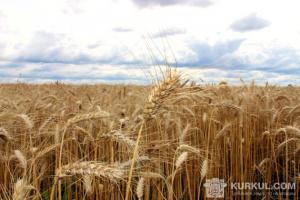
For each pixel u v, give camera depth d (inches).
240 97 386.3
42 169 230.4
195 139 304.5
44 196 263.4
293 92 579.5
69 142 286.4
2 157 241.3
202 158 277.7
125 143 184.1
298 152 317.7
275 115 336.2
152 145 247.0
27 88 858.1
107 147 253.8
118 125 250.5
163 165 249.4
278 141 346.6
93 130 290.7
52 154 266.7
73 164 136.9
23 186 128.7
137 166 177.6
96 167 135.1
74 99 490.0
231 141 320.5
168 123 269.7
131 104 386.9
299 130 272.1
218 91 414.3
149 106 151.6
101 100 458.0
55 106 386.9
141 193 173.2
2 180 241.1
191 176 278.5
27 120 230.5
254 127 359.9
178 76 149.6
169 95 151.5
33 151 194.1
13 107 351.6
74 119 162.9
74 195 271.9
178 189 267.0
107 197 240.8
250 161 318.3
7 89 796.6
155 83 152.7
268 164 312.5
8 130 268.1
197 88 153.2
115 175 135.3
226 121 324.5
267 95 414.3
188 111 333.4
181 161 182.1
